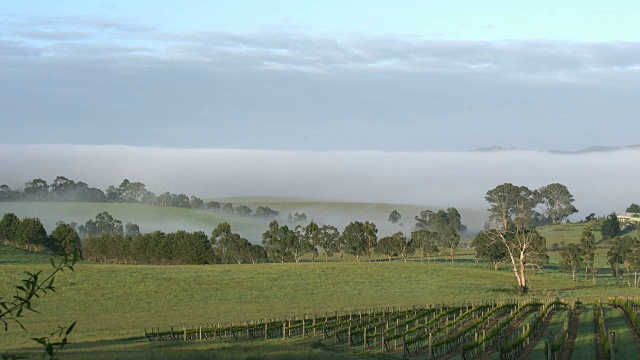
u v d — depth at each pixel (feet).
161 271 358.43
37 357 107.45
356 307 258.16
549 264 515.91
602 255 565.53
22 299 29.12
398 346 155.43
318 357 116.47
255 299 289.33
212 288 315.58
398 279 367.66
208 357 107.55
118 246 520.01
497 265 453.58
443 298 296.30
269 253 545.03
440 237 573.74
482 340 135.54
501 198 429.79
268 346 133.90
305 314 226.38
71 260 30.04
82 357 107.14
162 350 122.93
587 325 183.42
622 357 124.36
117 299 276.00
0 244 488.85
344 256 613.93
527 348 141.28
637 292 329.93
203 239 506.89
